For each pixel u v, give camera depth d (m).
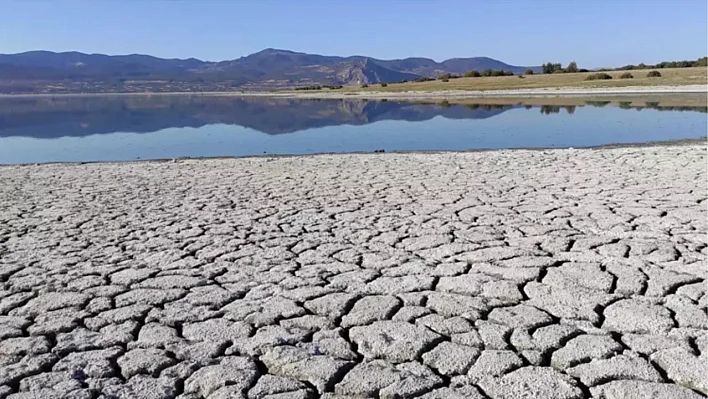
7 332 2.54
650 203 4.70
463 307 2.72
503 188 5.58
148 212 4.82
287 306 2.78
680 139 9.64
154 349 2.37
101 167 7.63
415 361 2.25
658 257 3.35
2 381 2.14
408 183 5.98
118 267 3.39
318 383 2.11
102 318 2.68
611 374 2.11
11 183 6.39
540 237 3.85
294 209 4.86
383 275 3.19
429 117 16.70
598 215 4.38
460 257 3.47
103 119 18.61
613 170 6.39
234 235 4.07
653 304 2.69
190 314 2.71
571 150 8.31
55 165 7.93
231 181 6.33
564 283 2.99
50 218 4.63
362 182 6.11
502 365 2.19
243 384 2.10
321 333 2.50
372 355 2.30
